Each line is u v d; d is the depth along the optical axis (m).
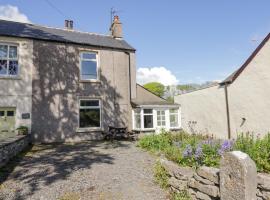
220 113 15.75
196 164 6.46
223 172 4.38
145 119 18.52
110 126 17.45
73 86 16.91
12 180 7.37
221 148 6.68
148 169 8.41
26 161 9.77
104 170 8.48
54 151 12.23
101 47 18.31
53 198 6.12
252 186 3.97
